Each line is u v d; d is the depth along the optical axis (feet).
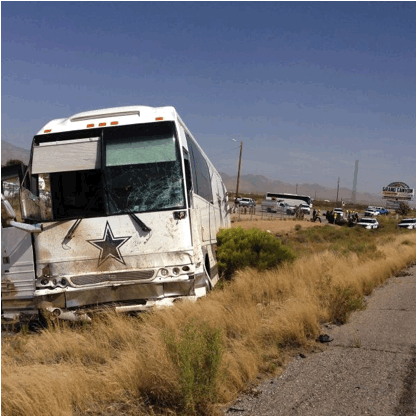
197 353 16.08
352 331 25.91
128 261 26.84
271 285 35.06
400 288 43.14
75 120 28.94
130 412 14.98
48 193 28.37
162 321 24.38
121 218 27.07
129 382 16.51
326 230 142.10
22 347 21.24
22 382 15.53
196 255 27.86
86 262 26.71
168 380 15.81
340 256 57.26
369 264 51.55
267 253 43.70
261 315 27.30
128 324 24.32
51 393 14.83
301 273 40.19
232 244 44.39
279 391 16.99
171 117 28.81
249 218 192.03
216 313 25.13
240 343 21.16
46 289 26.35
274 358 20.83
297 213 206.49
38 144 28.35
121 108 29.58
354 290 36.06
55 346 21.33
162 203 27.43
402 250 75.36
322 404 15.75
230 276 43.24
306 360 20.79
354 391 16.92
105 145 28.02
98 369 18.08
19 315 26.20
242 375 17.87
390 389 17.10
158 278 26.66
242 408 15.52
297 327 23.54
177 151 28.07
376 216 235.40
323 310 28.60
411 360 20.65
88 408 15.26
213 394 15.72
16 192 26.96
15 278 26.35
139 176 27.63
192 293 27.07
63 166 27.66
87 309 26.32
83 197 28.84
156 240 27.04
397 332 25.62
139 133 28.30
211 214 41.70
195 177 33.27
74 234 26.81
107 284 26.43
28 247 26.37
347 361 20.57
